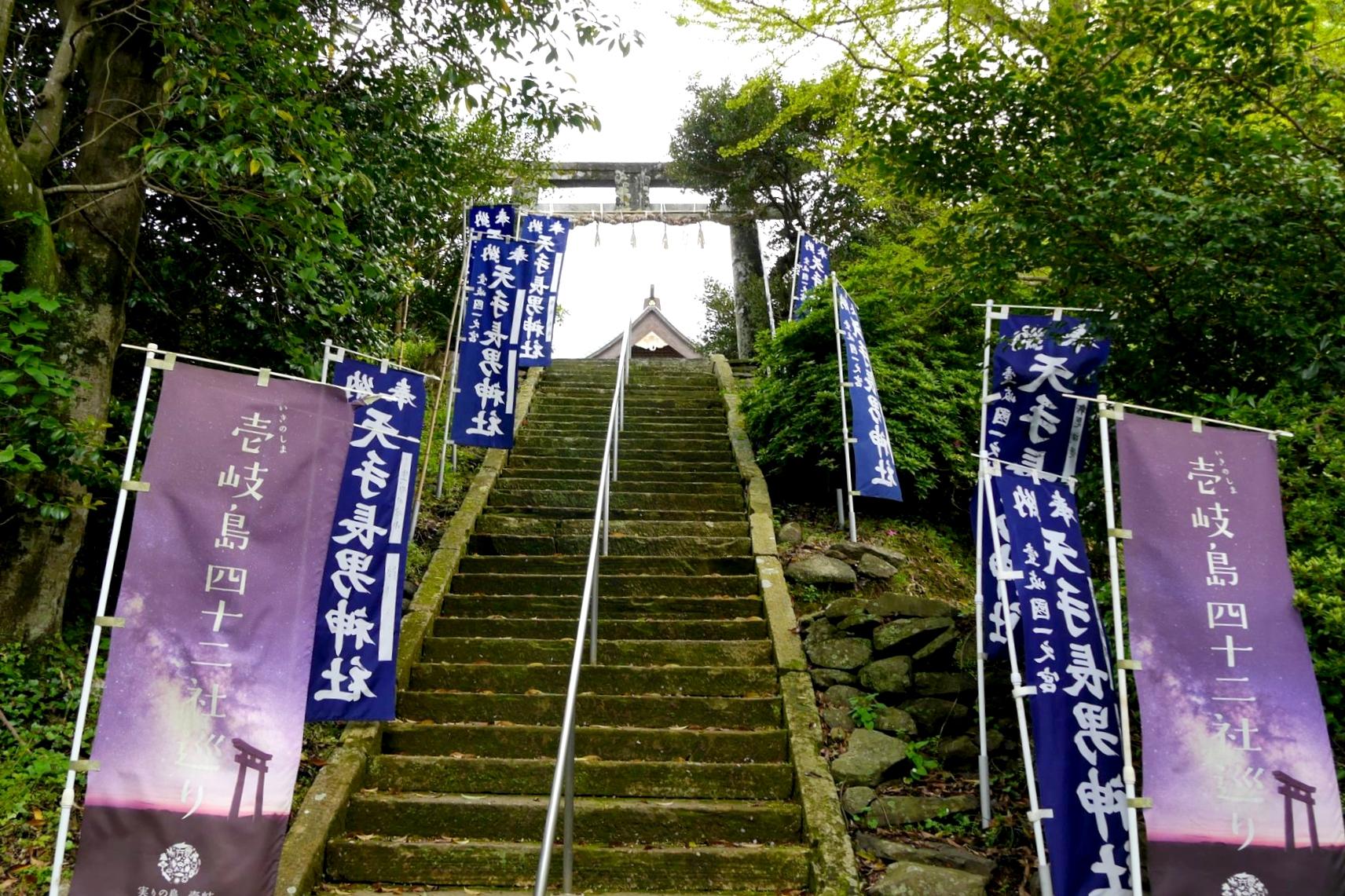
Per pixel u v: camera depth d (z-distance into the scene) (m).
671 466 8.45
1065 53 3.91
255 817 2.92
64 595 4.95
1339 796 3.04
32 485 4.80
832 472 7.92
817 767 4.41
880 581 6.64
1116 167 3.81
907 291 5.78
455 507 7.80
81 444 4.30
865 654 5.26
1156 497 3.36
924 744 4.77
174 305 6.18
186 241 6.01
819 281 10.39
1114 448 4.66
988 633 4.61
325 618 4.36
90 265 5.06
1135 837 3.06
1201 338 4.11
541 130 6.35
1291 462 3.77
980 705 4.39
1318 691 3.16
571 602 6.04
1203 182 3.85
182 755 2.94
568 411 9.95
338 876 3.80
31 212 4.64
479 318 7.23
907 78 4.94
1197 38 3.86
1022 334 4.48
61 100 5.04
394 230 6.93
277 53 5.12
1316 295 3.58
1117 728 3.64
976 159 4.30
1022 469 4.07
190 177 5.18
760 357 9.08
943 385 8.04
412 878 3.81
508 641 5.45
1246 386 4.15
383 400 4.76
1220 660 3.19
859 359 7.18
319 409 3.38
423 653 5.43
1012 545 3.88
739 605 6.03
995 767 4.71
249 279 6.25
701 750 4.62
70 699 4.57
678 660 5.45
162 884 2.83
